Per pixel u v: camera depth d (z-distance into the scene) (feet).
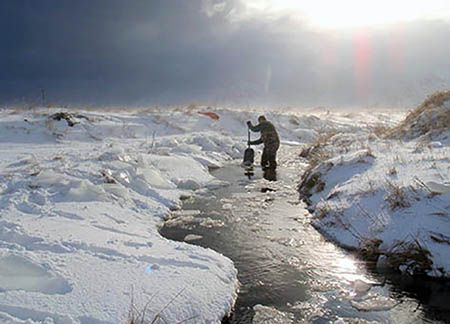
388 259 18.79
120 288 13.47
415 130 36.50
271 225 24.09
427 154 27.02
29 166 27.53
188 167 36.86
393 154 28.71
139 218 23.31
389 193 21.77
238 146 52.39
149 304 12.82
